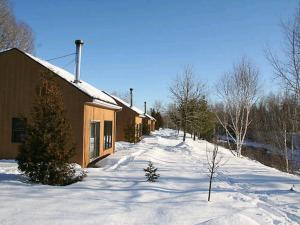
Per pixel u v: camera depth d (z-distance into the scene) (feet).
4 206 22.16
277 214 25.11
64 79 48.60
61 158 32.01
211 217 22.63
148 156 59.67
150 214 22.47
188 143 111.34
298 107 83.46
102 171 42.06
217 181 38.37
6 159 50.47
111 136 70.23
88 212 21.81
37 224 18.93
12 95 50.98
